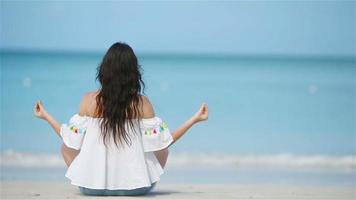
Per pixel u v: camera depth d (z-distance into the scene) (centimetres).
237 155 1423
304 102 2953
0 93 2909
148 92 3141
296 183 1029
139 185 559
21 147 1474
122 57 556
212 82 3769
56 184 852
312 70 5178
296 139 1788
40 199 578
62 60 5309
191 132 1825
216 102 2792
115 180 559
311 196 662
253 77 4269
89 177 559
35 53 6656
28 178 1044
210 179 1072
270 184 948
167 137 566
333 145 1678
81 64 4762
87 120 564
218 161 1350
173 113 2336
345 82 4003
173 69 4994
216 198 604
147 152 572
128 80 556
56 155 1349
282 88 3544
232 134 1834
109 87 554
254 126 2062
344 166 1308
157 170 575
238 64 5938
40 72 4000
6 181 955
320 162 1354
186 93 3134
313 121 2266
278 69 5259
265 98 3048
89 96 570
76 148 564
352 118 2383
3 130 1773
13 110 2292
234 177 1109
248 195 652
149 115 567
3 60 5234
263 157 1401
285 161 1364
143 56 7475
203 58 7200
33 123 1930
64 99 2692
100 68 562
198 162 1335
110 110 553
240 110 2545
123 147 559
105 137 556
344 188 790
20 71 4091
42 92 2938
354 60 6769
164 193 628
